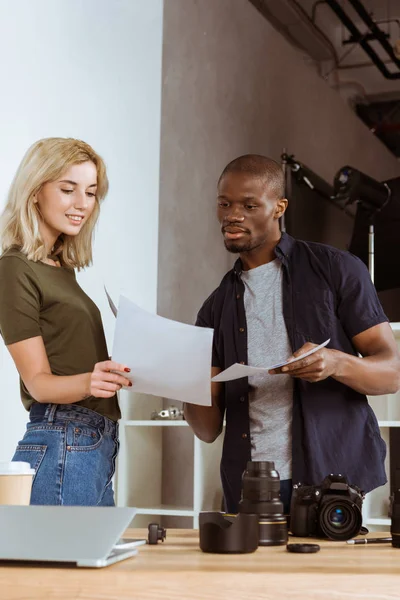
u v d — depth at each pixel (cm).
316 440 187
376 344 192
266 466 124
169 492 414
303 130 645
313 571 92
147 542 120
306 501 133
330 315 195
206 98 498
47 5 323
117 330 158
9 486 121
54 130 324
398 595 90
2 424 284
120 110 370
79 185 191
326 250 201
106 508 98
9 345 179
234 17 540
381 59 747
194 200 477
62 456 179
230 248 200
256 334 199
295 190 511
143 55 391
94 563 94
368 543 123
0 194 293
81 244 202
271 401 193
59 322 185
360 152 771
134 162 379
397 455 339
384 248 480
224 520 113
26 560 97
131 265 373
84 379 168
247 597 90
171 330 155
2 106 297
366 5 677
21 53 308
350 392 192
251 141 557
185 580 90
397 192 480
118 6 372
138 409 383
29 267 184
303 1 646
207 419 201
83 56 345
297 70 641
